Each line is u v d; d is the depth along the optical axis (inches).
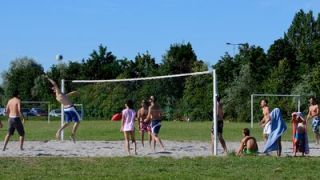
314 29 3410.4
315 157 642.8
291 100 2003.0
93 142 968.9
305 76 2292.1
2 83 4065.0
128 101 716.7
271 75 2402.8
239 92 2225.6
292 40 3437.5
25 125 1776.6
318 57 2770.7
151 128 812.0
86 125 1743.4
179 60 3169.3
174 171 503.2
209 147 864.9
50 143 935.7
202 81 2223.2
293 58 2834.6
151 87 2069.4
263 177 470.6
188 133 1299.2
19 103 764.6
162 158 609.9
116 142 972.6
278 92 2249.0
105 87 2071.9
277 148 683.4
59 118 2442.2
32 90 3410.4
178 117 2161.7
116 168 521.7
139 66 3211.1
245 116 2091.5
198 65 2901.1
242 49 2780.5
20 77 3740.2
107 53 3550.7
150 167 528.7
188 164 552.1
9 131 763.4
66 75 3427.7
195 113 2161.7
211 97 2181.3
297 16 3454.7
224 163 559.5
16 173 485.4
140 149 818.2
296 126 689.6
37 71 3779.5
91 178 457.4
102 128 1544.0
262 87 2278.5
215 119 713.0
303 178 467.8
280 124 682.2
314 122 986.1
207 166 538.3
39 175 473.7
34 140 1016.9
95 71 3486.7
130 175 475.5
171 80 2170.3
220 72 2687.0
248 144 689.6
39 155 687.7
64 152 748.6
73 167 527.5
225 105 2176.4
